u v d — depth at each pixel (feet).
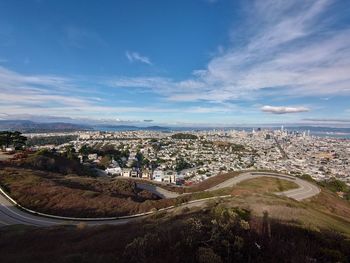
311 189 142.61
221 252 33.60
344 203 128.67
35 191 117.08
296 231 42.68
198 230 39.24
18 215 94.68
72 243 52.75
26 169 165.99
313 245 37.65
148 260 33.60
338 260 34.17
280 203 75.66
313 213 68.59
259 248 35.37
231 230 39.75
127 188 174.81
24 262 43.91
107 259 36.50
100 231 62.03
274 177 175.52
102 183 170.40
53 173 178.91
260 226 43.62
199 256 32.09
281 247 36.04
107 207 108.37
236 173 203.62
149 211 106.32
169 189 207.82
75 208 103.96
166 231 41.55
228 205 63.77
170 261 32.76
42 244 55.62
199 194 128.98
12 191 114.52
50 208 102.37
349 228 61.05
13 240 60.95
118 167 328.90
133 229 54.80
